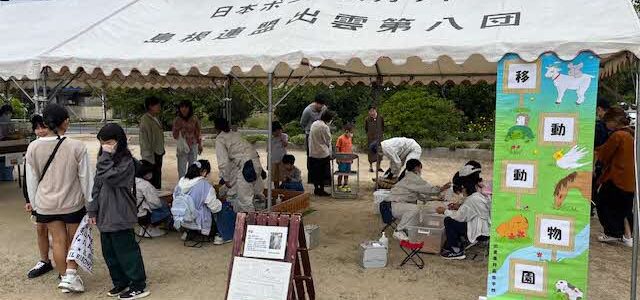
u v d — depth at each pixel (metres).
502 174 4.02
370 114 12.08
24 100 21.69
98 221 4.35
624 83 9.47
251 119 24.81
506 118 4.00
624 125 6.32
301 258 3.99
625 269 5.50
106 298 4.59
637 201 3.84
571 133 3.81
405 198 6.28
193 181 6.01
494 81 9.52
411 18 5.00
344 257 5.79
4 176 10.78
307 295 4.33
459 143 15.26
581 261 3.80
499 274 4.05
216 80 11.62
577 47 3.75
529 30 4.19
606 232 6.54
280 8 5.85
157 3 6.84
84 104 36.22
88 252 4.66
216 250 6.01
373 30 4.94
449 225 5.72
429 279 5.11
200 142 9.70
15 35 6.83
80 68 5.98
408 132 15.79
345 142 10.13
